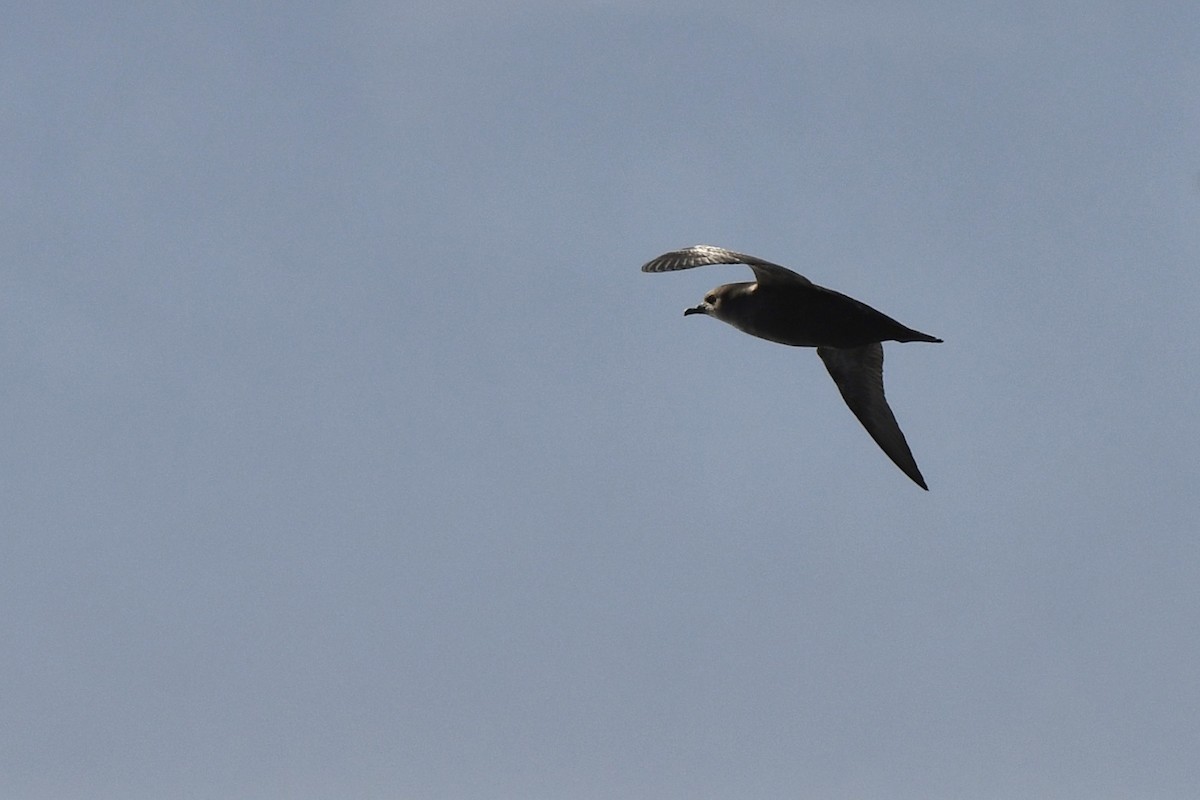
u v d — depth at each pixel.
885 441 23.42
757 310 21.42
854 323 20.92
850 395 23.61
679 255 19.75
